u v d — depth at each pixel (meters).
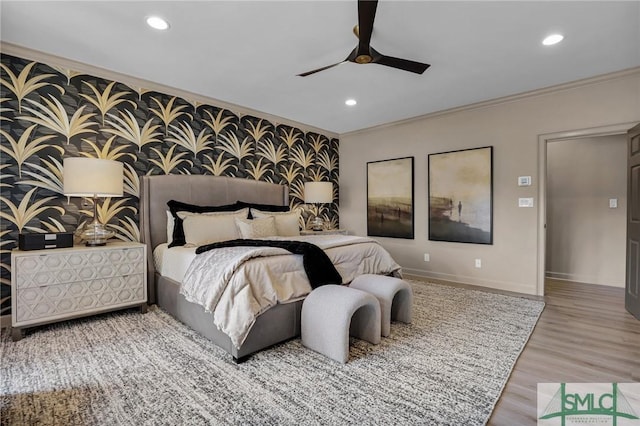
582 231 4.54
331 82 3.50
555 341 2.48
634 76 3.19
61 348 2.29
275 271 2.39
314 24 2.38
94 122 3.17
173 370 2.00
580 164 4.54
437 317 3.00
